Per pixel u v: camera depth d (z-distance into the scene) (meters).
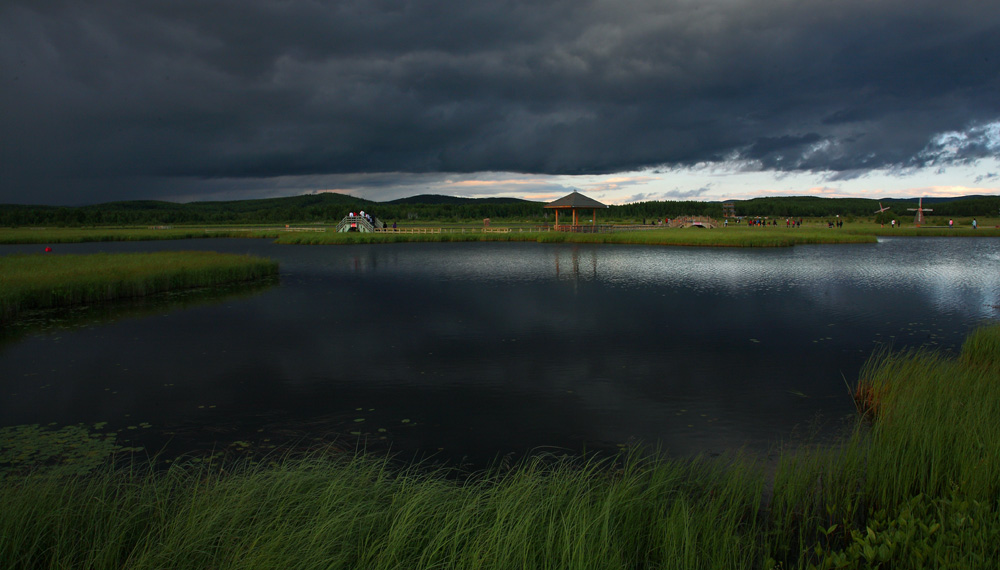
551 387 9.41
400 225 99.12
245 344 12.55
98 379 9.94
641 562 3.91
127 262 26.12
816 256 33.97
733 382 9.64
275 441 7.19
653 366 10.66
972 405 6.31
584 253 37.94
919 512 4.26
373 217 69.31
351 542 3.83
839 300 18.05
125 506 4.30
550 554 3.61
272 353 11.74
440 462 6.54
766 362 10.90
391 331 13.84
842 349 11.88
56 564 3.47
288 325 14.58
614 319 15.20
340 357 11.41
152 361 11.13
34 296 17.05
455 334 13.48
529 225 96.94
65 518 3.99
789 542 4.39
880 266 28.11
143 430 7.59
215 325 14.63
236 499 4.27
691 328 14.04
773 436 7.23
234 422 7.88
